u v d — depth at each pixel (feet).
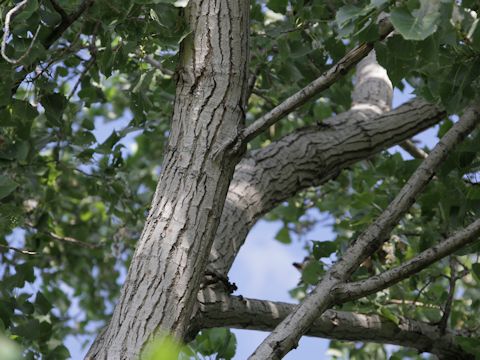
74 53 22.25
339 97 24.73
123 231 28.30
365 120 24.85
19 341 21.02
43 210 27.40
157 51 25.22
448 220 19.99
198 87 16.81
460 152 19.22
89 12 19.35
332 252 21.58
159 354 8.77
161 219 15.70
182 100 16.85
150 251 15.40
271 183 22.63
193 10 17.40
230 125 16.56
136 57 23.84
